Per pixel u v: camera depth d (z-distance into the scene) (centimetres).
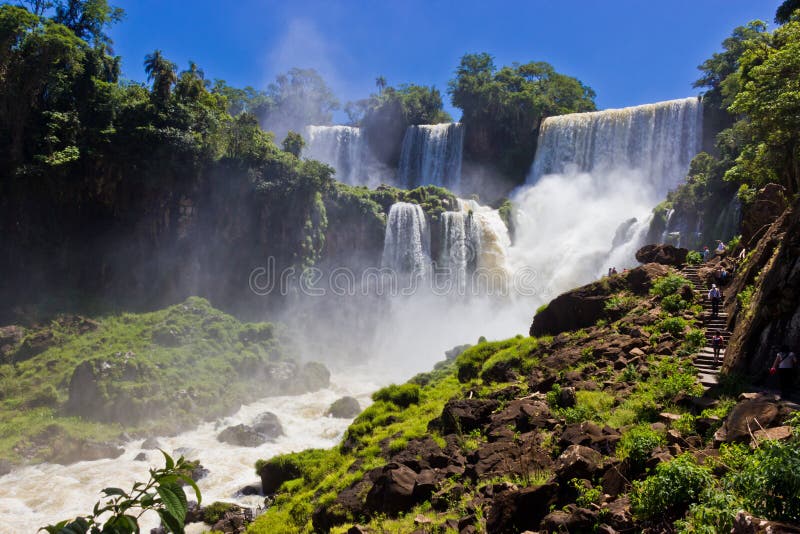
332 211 6688
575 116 8300
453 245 6919
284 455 2708
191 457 3222
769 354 1574
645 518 982
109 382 3891
